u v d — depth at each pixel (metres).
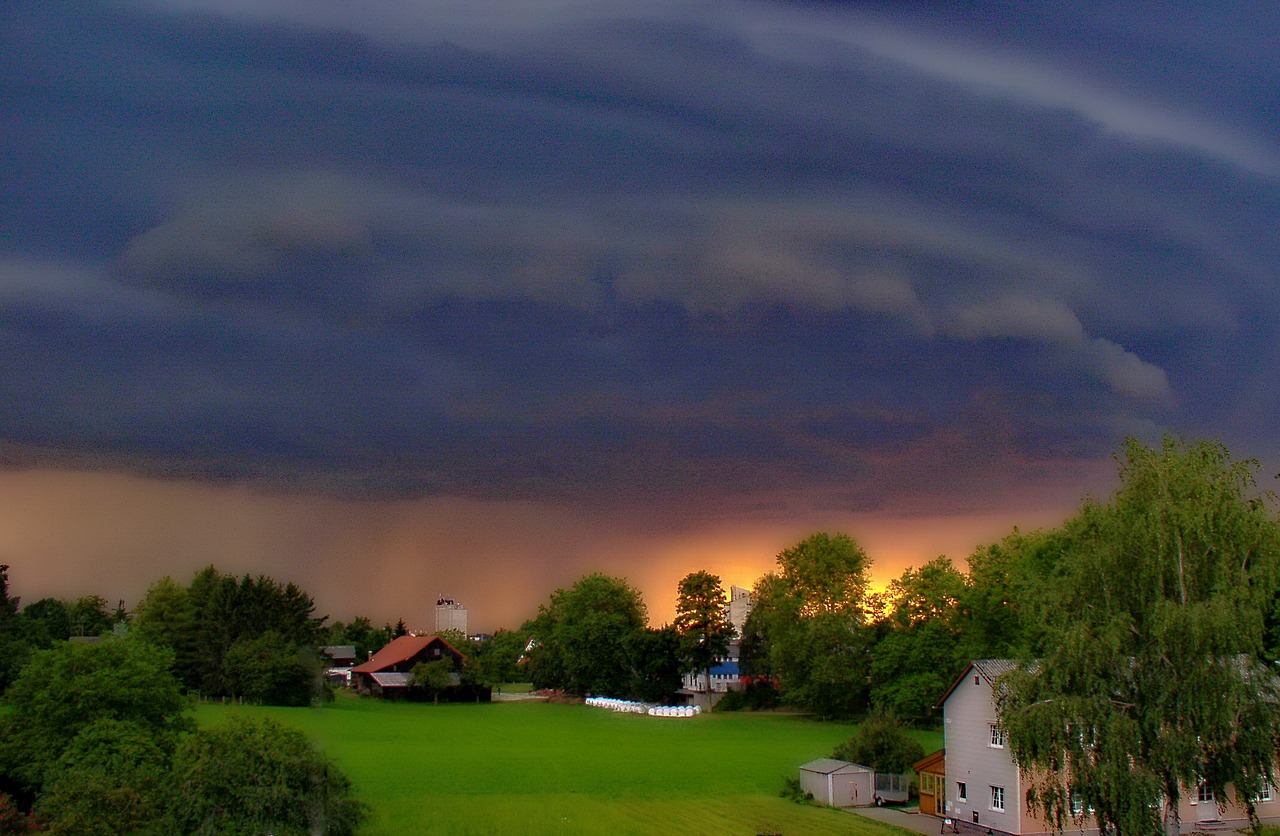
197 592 142.62
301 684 134.88
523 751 92.00
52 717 53.34
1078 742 41.84
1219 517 42.22
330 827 44.53
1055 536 87.06
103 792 40.81
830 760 68.12
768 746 98.06
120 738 51.38
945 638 110.88
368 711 135.62
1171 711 40.66
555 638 171.00
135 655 57.19
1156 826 39.91
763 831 55.34
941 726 113.38
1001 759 54.53
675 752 92.19
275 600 147.00
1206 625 39.59
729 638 154.25
